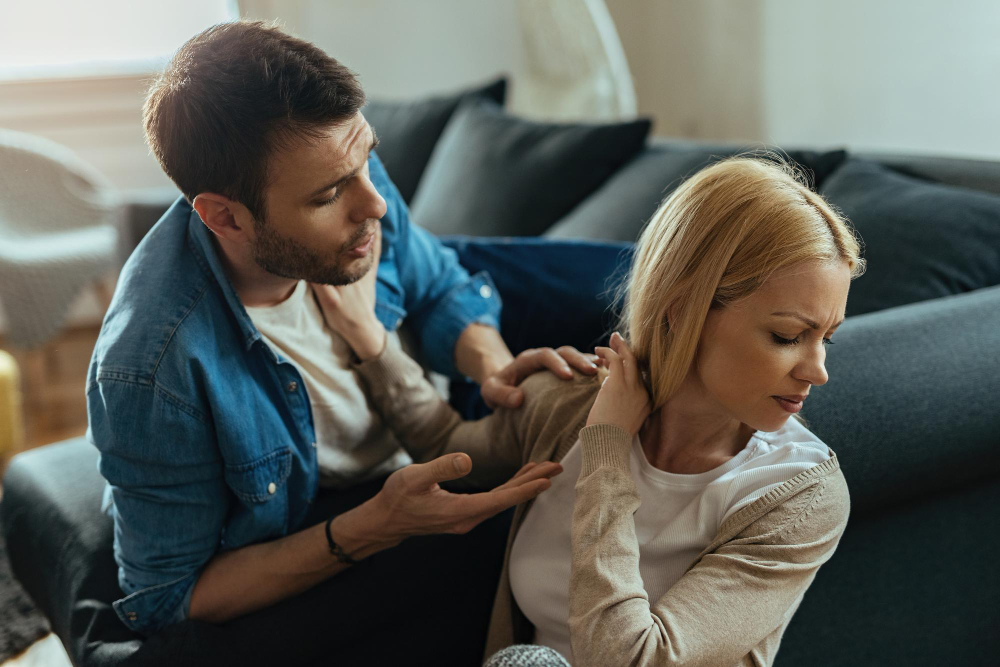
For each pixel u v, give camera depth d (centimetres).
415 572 107
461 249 159
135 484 97
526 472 97
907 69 270
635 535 88
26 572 128
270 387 104
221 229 94
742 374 83
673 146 213
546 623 101
